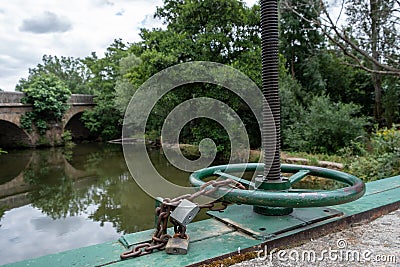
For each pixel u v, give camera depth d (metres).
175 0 8.58
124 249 1.10
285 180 1.34
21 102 14.60
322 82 12.62
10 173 8.80
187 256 1.04
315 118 8.36
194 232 1.23
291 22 13.05
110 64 20.08
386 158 4.34
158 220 1.09
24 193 6.36
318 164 6.45
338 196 1.07
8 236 4.09
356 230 1.35
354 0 5.38
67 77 33.72
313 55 11.23
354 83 13.52
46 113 15.47
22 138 15.08
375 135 6.12
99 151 13.39
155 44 8.38
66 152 13.41
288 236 1.20
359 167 4.73
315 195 1.07
